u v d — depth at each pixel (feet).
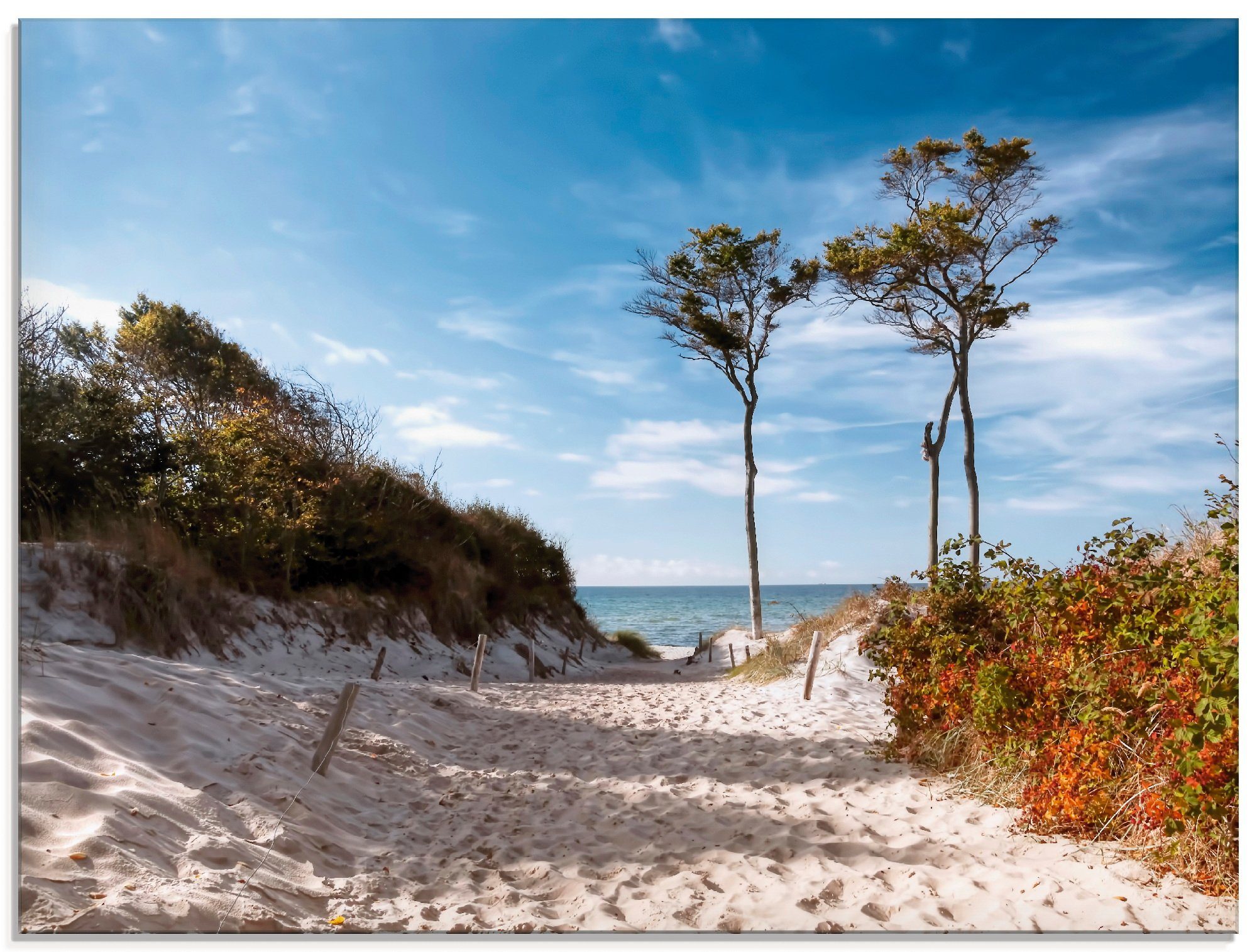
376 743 24.18
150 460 45.73
